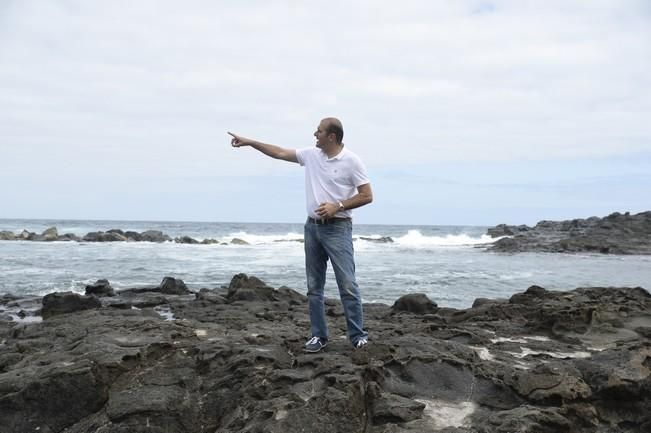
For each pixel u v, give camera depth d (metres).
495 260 31.69
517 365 5.77
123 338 6.01
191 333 6.62
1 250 32.34
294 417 4.45
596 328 7.27
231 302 11.20
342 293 5.54
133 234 45.59
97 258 27.52
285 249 37.00
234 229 80.44
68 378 5.10
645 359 5.37
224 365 5.52
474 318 8.55
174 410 4.93
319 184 5.41
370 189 5.34
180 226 88.75
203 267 23.73
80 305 10.31
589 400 4.94
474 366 5.41
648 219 50.88
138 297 12.49
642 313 7.77
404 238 51.94
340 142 5.38
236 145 5.80
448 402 4.96
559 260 32.41
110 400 5.04
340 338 6.83
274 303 10.76
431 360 5.35
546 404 4.83
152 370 5.52
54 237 44.19
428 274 22.84
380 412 4.59
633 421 4.86
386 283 19.41
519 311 8.55
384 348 5.54
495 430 4.32
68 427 5.04
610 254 37.81
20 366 5.93
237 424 4.65
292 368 5.32
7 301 12.62
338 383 4.73
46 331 7.48
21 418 5.04
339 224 5.41
